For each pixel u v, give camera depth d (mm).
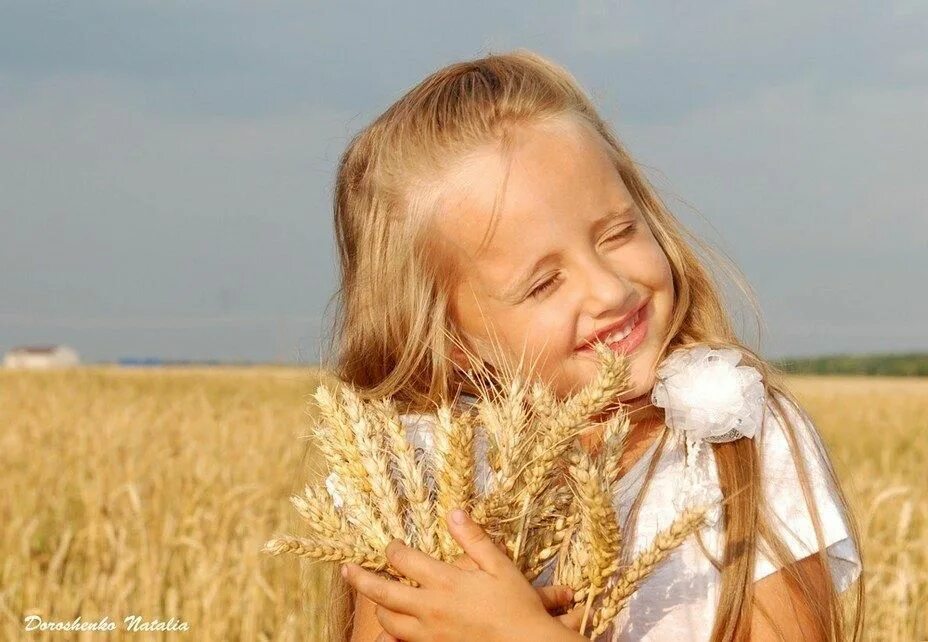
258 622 5293
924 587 5750
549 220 1836
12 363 68875
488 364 2051
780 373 2199
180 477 8742
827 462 2037
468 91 1995
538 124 1903
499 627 1552
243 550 6043
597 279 1821
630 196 1945
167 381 29500
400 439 1698
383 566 1648
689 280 2123
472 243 1898
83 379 28875
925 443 15258
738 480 1871
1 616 5551
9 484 8570
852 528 1992
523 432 1646
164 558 5949
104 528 6703
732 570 1834
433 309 1997
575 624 1608
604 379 1583
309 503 1680
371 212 2158
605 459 1683
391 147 2084
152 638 5172
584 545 1665
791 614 1841
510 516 1627
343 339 2348
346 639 2225
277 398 22672
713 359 1938
